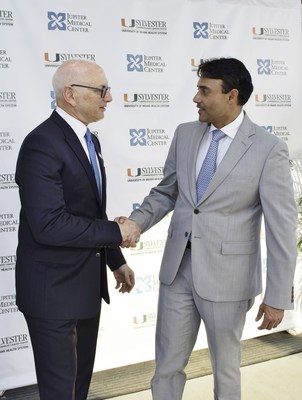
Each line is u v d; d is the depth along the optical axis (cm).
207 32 304
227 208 192
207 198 192
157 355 211
